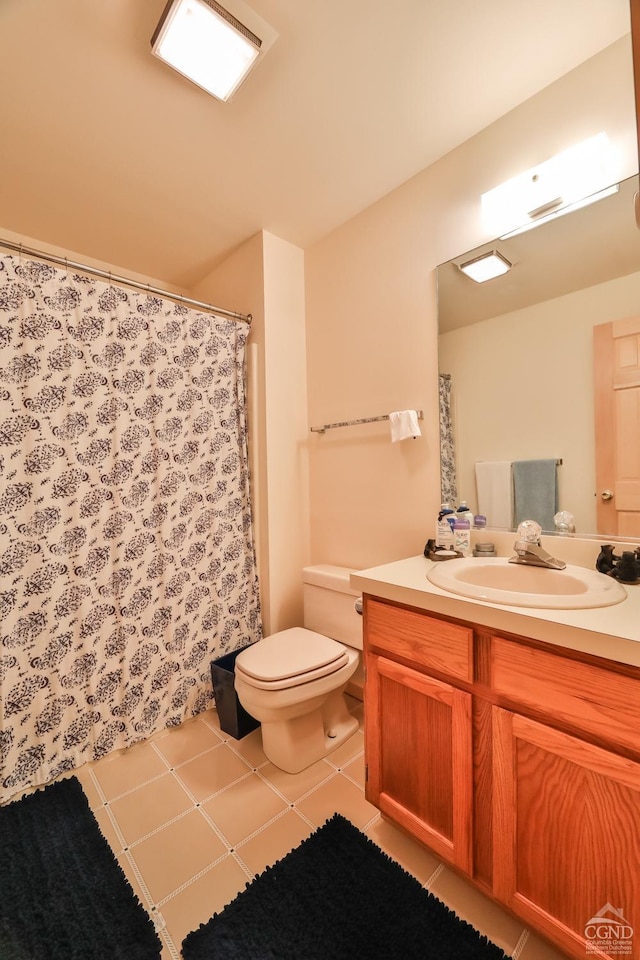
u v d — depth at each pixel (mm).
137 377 1654
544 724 819
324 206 1804
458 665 946
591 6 1043
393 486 1760
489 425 1453
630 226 1151
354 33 1086
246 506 2006
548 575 1150
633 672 703
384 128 1401
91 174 1569
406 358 1695
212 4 968
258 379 1999
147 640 1651
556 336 1292
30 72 1155
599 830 746
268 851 1126
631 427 1160
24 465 1386
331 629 1828
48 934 928
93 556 1526
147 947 893
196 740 1635
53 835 1184
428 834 1028
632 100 1127
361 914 950
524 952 872
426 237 1605
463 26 1079
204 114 1312
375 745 1161
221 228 1941
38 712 1397
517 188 1298
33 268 1406
